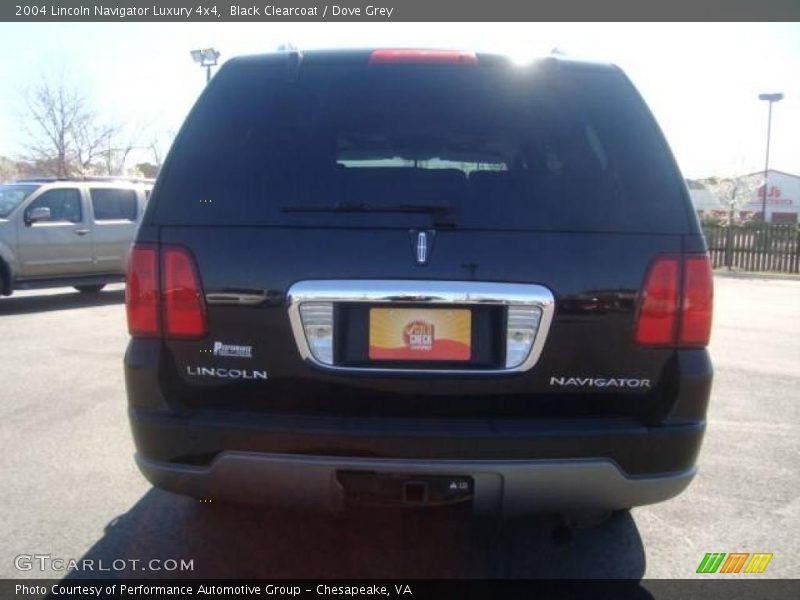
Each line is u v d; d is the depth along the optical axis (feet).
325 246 7.91
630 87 8.74
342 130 8.62
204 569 9.61
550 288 7.88
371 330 8.01
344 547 10.26
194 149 8.42
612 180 8.20
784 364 23.15
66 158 108.68
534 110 8.65
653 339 8.01
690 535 10.80
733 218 116.67
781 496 12.29
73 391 18.54
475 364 8.01
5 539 10.38
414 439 7.79
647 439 8.00
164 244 8.16
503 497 8.04
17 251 33.06
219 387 8.18
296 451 7.93
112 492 12.06
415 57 8.91
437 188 8.04
